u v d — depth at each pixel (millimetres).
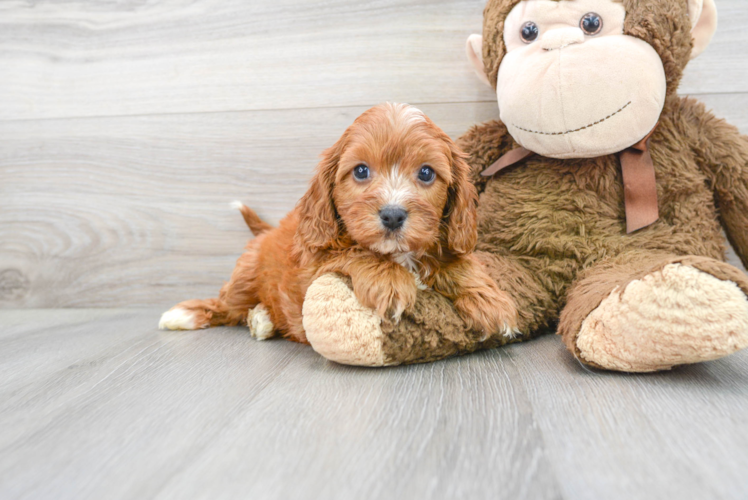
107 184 2529
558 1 1678
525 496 836
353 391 1307
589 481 873
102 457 1005
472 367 1481
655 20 1639
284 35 2359
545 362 1514
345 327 1407
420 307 1479
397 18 2283
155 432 1108
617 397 1212
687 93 2154
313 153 2383
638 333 1285
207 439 1065
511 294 1711
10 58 2537
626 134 1678
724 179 1813
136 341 1875
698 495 822
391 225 1366
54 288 2604
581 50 1633
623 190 1815
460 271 1590
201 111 2439
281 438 1057
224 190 2455
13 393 1364
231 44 2396
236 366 1548
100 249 2561
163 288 2535
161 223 2508
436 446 1005
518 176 1938
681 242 1723
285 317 1728
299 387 1349
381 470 923
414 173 1456
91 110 2514
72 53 2502
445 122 2295
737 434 1016
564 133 1698
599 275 1619
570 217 1808
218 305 2098
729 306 1180
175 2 2416
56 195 2566
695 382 1304
